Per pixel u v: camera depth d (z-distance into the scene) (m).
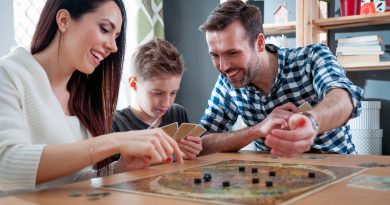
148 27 2.60
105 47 1.05
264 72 1.57
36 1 1.96
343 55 2.22
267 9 2.66
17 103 0.92
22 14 1.92
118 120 1.66
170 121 1.80
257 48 1.52
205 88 2.95
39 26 1.09
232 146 1.38
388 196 0.65
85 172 1.13
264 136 1.31
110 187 0.76
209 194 0.68
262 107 1.65
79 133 1.18
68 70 1.13
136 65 1.62
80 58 1.04
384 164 1.00
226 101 1.74
